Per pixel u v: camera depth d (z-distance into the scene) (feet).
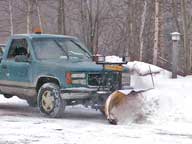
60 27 109.29
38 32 52.06
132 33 111.86
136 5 117.50
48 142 32.78
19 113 48.78
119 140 33.96
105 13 126.62
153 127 40.14
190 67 90.89
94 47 113.91
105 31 133.80
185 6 95.50
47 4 139.85
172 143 33.45
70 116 46.83
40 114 48.01
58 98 44.73
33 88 47.29
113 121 41.60
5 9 151.74
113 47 131.23
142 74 71.05
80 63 45.70
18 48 49.96
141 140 34.24
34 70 47.03
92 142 33.09
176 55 75.51
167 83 67.00
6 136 34.73
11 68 49.42
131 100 43.60
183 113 44.47
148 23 123.54
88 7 114.83
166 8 120.47
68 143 32.55
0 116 46.06
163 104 45.57
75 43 50.31
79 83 44.14
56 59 47.52
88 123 42.06
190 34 106.01
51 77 45.50
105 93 43.86
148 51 121.49
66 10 135.03
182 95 49.90
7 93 51.01
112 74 44.55
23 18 149.07
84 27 117.60
